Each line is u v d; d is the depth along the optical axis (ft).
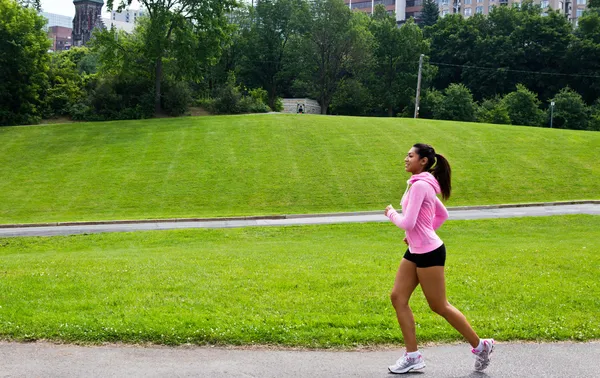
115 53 190.29
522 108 258.16
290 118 156.76
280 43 291.79
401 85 288.71
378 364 17.72
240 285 27.71
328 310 23.07
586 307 24.22
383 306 23.84
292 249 49.70
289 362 17.75
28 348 18.80
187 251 49.75
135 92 191.62
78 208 91.86
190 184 103.65
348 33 267.59
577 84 302.86
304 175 108.06
